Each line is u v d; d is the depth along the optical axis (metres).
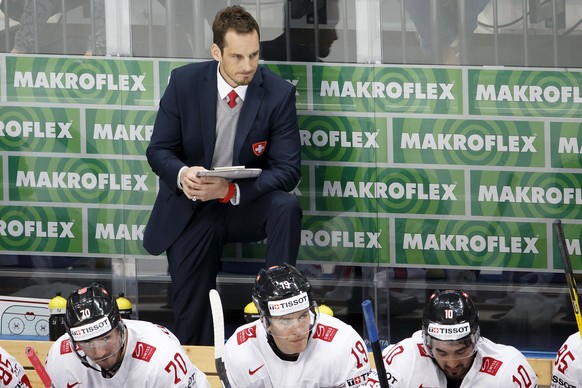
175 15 15.78
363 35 15.64
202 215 14.74
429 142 15.69
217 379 14.03
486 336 15.73
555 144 15.57
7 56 15.83
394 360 11.91
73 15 15.80
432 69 15.61
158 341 11.72
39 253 15.91
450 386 11.84
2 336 15.88
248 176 13.64
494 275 15.69
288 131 14.64
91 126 15.87
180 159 14.91
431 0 15.55
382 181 15.71
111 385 11.67
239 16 14.06
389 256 15.77
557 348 15.61
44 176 15.88
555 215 15.61
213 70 14.66
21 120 15.87
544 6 15.45
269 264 14.34
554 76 15.52
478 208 15.67
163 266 15.85
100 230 15.91
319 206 15.81
